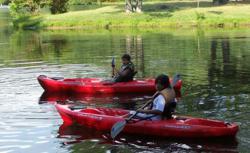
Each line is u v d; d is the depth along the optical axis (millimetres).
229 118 11508
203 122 10297
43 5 55250
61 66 21203
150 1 71375
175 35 35688
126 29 43125
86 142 10055
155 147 9680
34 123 11547
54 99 14305
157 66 20500
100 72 19156
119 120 10672
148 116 10516
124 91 15039
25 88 16031
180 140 10086
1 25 53375
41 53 26906
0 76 18562
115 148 9648
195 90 14992
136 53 25453
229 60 21922
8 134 10680
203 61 21766
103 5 72688
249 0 60719
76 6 74812
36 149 9664
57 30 44781
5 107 13242
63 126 11227
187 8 52688
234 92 14484
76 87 15188
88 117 11000
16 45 32344
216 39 31766
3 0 107375
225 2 57531
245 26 42406
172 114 11141
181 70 19219
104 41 32625
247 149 9375
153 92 15117
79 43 32031
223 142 9820
